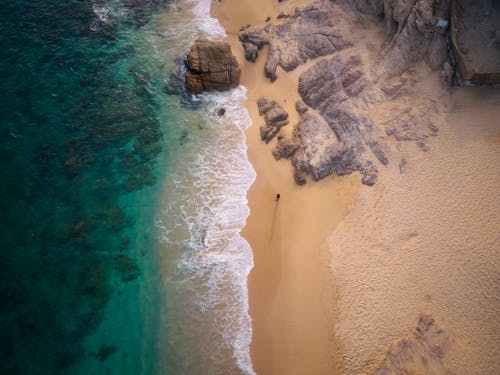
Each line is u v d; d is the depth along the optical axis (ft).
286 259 117.91
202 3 184.24
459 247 106.22
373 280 109.09
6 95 147.23
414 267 107.45
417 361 94.22
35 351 102.12
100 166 134.92
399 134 124.57
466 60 119.14
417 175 119.24
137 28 174.81
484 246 104.27
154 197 130.31
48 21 172.76
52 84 152.76
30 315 106.73
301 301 111.14
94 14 177.88
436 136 121.90
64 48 164.66
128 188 131.44
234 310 111.24
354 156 127.34
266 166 135.74
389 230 114.73
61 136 139.74
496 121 119.65
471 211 109.81
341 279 111.75
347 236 117.80
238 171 135.74
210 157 139.03
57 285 112.06
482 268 101.86
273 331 107.76
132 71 160.15
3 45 161.48
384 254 111.75
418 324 98.78
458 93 123.54
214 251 120.37
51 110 145.59
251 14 170.81
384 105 129.29
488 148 116.98
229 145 141.59
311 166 128.57
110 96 152.05
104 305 110.63
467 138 119.44
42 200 125.80
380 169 123.75
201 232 123.75
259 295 113.09
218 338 107.34
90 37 169.68
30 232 119.65
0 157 132.26
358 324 104.68
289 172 133.28
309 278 114.11
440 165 118.32
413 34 126.62
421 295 103.50
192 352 105.29
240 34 164.04
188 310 111.24
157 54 165.89
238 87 155.02
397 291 105.81
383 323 102.89
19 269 113.19
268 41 157.69
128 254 119.24
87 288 112.68
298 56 150.20
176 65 162.30
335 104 134.92
